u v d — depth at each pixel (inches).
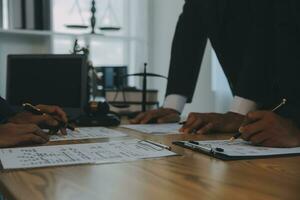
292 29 42.0
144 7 119.3
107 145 33.7
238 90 46.7
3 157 28.5
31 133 35.5
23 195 19.1
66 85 63.6
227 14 51.0
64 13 110.2
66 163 26.4
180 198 18.6
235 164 26.7
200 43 61.2
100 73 88.7
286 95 41.9
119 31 117.0
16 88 66.6
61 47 106.7
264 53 44.6
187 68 60.6
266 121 35.2
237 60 51.6
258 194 19.3
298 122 36.4
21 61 66.9
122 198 18.7
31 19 93.9
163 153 30.0
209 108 105.4
